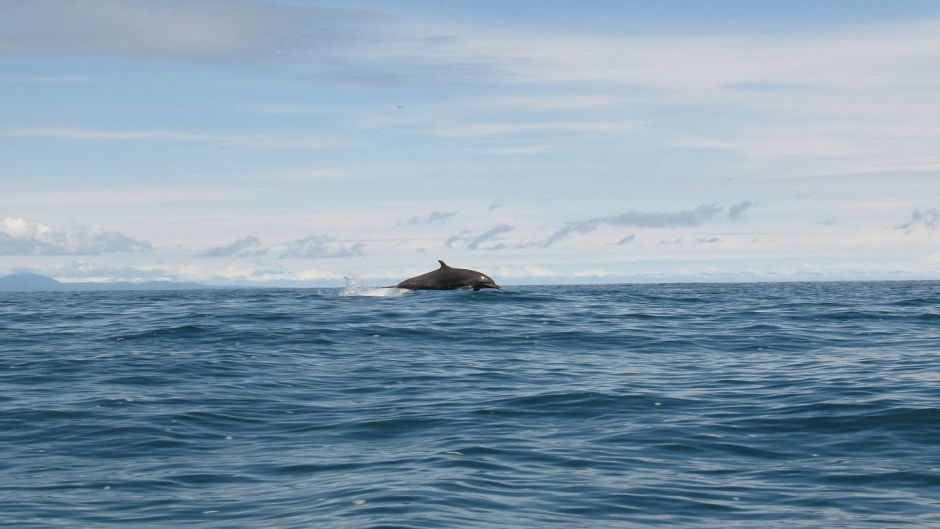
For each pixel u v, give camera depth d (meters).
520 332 26.22
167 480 10.90
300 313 31.23
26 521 9.33
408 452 12.20
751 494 10.20
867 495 10.12
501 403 15.53
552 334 25.83
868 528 8.99
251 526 9.07
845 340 24.78
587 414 14.62
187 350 22.03
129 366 19.56
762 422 13.81
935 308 37.16
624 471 11.18
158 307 40.03
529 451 12.20
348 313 31.34
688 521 9.27
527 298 40.00
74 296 81.25
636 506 9.73
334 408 15.27
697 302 42.81
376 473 11.05
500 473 11.06
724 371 19.08
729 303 41.94
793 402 15.17
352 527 8.84
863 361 20.31
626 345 23.77
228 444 12.82
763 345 23.77
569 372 19.06
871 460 11.61
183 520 9.33
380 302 37.00
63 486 10.66
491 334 25.69
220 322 27.97
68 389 16.94
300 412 14.96
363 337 24.77
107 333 26.14
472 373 18.89
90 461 11.89
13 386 17.28
